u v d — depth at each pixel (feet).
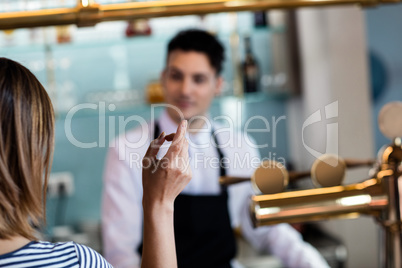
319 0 4.60
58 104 11.05
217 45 6.34
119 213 5.80
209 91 6.30
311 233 10.80
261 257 9.52
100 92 11.57
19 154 2.84
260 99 11.43
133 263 5.80
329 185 3.49
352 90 9.75
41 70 10.98
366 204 3.41
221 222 5.71
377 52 11.49
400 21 11.42
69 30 10.78
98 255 2.87
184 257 5.65
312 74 10.68
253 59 11.43
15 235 2.78
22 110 2.86
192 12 4.32
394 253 3.43
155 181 3.12
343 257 9.73
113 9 4.16
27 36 10.66
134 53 11.79
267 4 4.57
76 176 11.80
